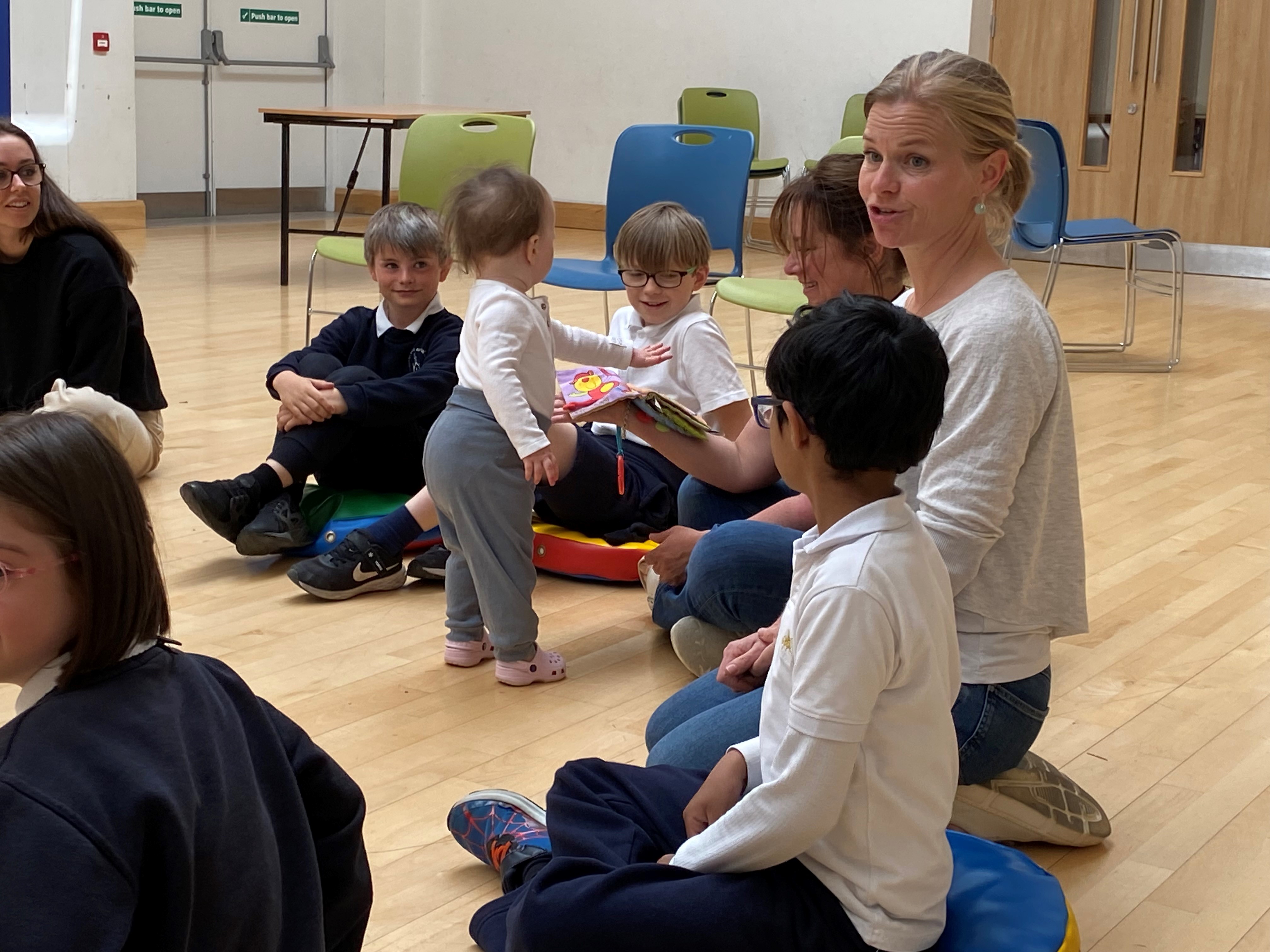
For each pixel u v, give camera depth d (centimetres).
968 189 162
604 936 132
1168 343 603
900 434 123
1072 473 167
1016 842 190
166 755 87
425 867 183
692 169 465
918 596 125
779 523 223
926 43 845
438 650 261
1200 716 234
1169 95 802
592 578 303
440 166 496
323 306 645
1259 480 388
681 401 278
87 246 345
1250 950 166
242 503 295
